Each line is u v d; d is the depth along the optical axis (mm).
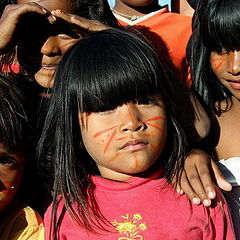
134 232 1663
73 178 1777
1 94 1871
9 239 1841
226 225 1718
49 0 1952
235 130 2061
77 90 1674
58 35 1897
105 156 1662
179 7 2994
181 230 1661
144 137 1635
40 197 2025
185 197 1719
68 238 1719
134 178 1732
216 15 1904
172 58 2400
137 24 2580
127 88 1633
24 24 1876
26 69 1972
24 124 1883
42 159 1892
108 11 2213
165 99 1758
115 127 1633
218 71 1965
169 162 1799
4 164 1821
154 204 1703
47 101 1944
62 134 1771
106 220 1693
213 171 1807
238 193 1921
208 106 2078
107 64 1656
